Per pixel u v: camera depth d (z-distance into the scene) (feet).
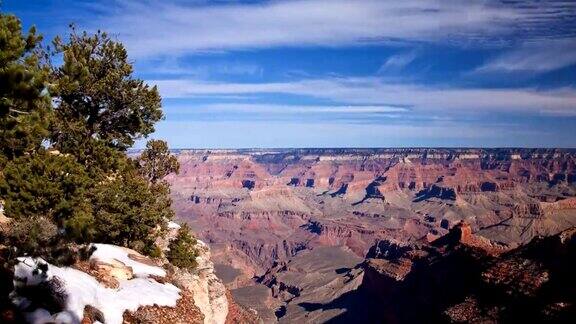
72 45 95.35
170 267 94.27
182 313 66.08
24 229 58.03
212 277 124.47
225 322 122.83
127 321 56.65
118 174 93.66
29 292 48.91
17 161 62.23
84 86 94.48
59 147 92.63
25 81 47.67
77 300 51.88
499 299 254.68
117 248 80.12
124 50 99.81
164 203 106.32
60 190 62.39
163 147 118.93
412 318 349.41
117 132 102.63
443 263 368.48
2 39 45.57
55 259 57.11
